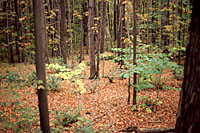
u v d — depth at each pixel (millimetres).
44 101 4770
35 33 4445
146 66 6445
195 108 1823
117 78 12625
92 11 11844
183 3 14031
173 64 6473
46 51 14406
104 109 7547
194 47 1921
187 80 2020
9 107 6754
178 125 2107
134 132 5188
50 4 18406
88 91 10008
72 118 6309
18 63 17688
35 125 5668
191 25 2021
